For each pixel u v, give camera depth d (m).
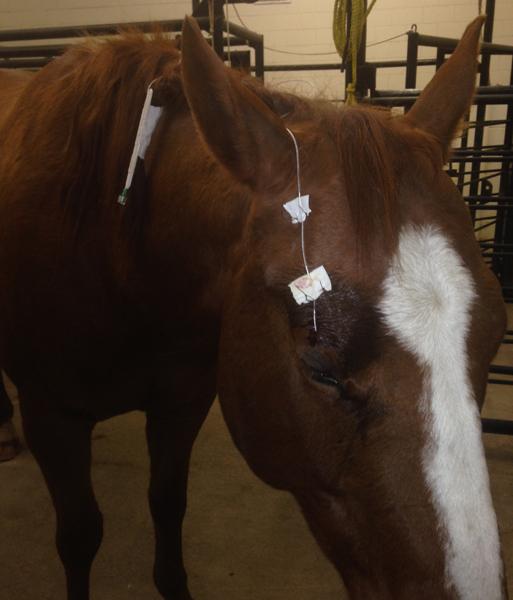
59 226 1.30
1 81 1.96
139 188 1.19
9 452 2.48
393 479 0.76
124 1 6.50
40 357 1.41
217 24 2.37
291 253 0.83
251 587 1.84
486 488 0.75
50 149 1.34
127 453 2.54
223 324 1.00
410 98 2.61
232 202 0.99
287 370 0.85
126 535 2.06
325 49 6.55
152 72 1.21
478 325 0.79
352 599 0.90
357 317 0.77
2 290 1.42
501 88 2.50
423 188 0.84
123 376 1.40
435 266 0.78
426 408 0.75
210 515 2.15
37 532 2.07
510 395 3.05
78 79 1.33
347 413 0.79
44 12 6.63
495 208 2.68
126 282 1.25
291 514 2.16
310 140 0.89
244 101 0.89
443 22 6.43
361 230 0.78
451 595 0.74
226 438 2.64
